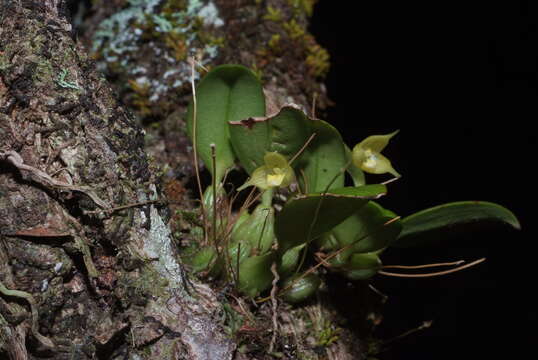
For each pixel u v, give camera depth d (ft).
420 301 1.80
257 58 1.38
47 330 1.10
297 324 1.22
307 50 1.41
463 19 2.09
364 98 2.09
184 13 1.40
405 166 2.08
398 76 2.13
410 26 2.09
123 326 1.11
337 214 1.14
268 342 1.18
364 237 1.18
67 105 1.11
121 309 1.12
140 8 1.40
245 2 1.41
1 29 1.11
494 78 2.14
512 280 1.87
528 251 1.93
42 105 1.11
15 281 1.09
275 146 1.20
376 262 1.23
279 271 1.20
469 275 1.87
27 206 1.10
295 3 1.43
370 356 1.28
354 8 2.06
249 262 1.18
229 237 1.21
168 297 1.13
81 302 1.11
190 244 1.22
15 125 1.11
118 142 1.13
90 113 1.12
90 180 1.11
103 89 1.14
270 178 1.16
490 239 1.95
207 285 1.18
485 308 1.81
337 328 1.25
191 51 1.38
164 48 1.38
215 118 1.22
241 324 1.17
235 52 1.38
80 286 1.11
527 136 2.12
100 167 1.11
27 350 1.10
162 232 1.14
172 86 1.36
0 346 1.09
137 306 1.12
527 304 1.83
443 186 2.08
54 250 1.10
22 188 1.10
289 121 1.18
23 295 1.09
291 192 1.25
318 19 2.03
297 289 1.21
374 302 1.30
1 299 1.09
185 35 1.38
